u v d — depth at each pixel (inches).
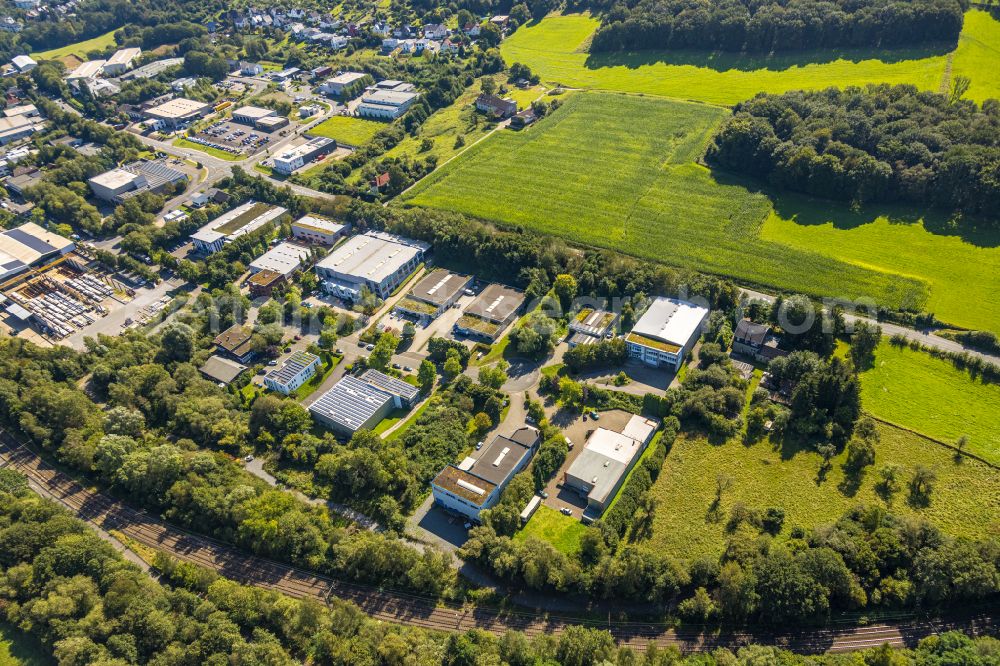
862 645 5910.4
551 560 6491.1
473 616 6471.5
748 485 7445.9
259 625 6358.3
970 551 6008.9
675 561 6461.6
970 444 7642.7
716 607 6186.0
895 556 6250.0
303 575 6983.3
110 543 7327.8
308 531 7111.2
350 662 5821.9
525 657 5748.0
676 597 6432.1
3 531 7037.4
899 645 5876.0
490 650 5807.1
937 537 6294.3
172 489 7628.0
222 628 6122.1
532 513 7303.2
